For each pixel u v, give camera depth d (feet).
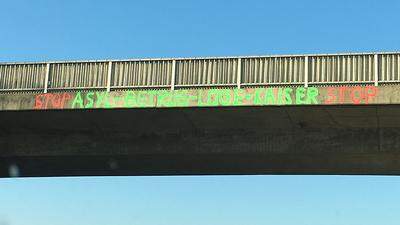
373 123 73.46
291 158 78.69
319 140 75.82
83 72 75.56
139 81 74.02
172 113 74.33
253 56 72.38
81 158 82.48
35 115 76.54
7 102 74.90
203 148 78.38
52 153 81.51
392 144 74.13
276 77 71.46
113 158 81.97
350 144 75.10
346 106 69.00
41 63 76.74
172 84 73.10
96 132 81.05
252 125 76.54
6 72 77.36
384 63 69.26
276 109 71.26
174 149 79.00
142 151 79.71
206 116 74.64
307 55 71.20
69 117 76.89
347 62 70.18
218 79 72.54
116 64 75.05
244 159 80.28
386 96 67.62
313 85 70.44
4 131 82.17
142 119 76.64
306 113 71.87
